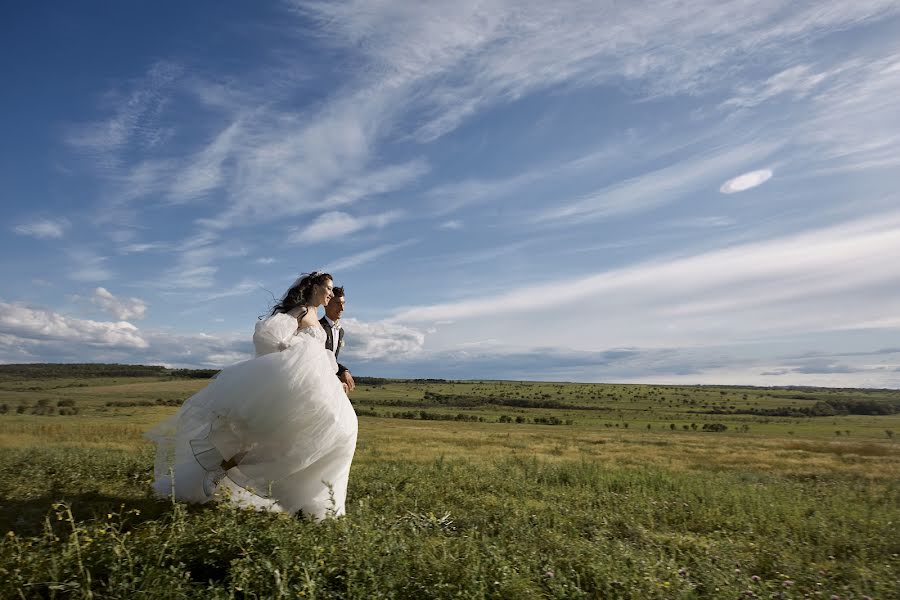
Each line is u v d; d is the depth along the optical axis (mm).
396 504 7773
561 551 5488
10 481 7262
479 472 12562
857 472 21953
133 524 5414
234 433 6066
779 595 4645
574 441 47594
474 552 4695
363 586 3857
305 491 6219
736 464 26047
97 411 71625
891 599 4836
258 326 6473
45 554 3930
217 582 3867
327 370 6371
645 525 7531
